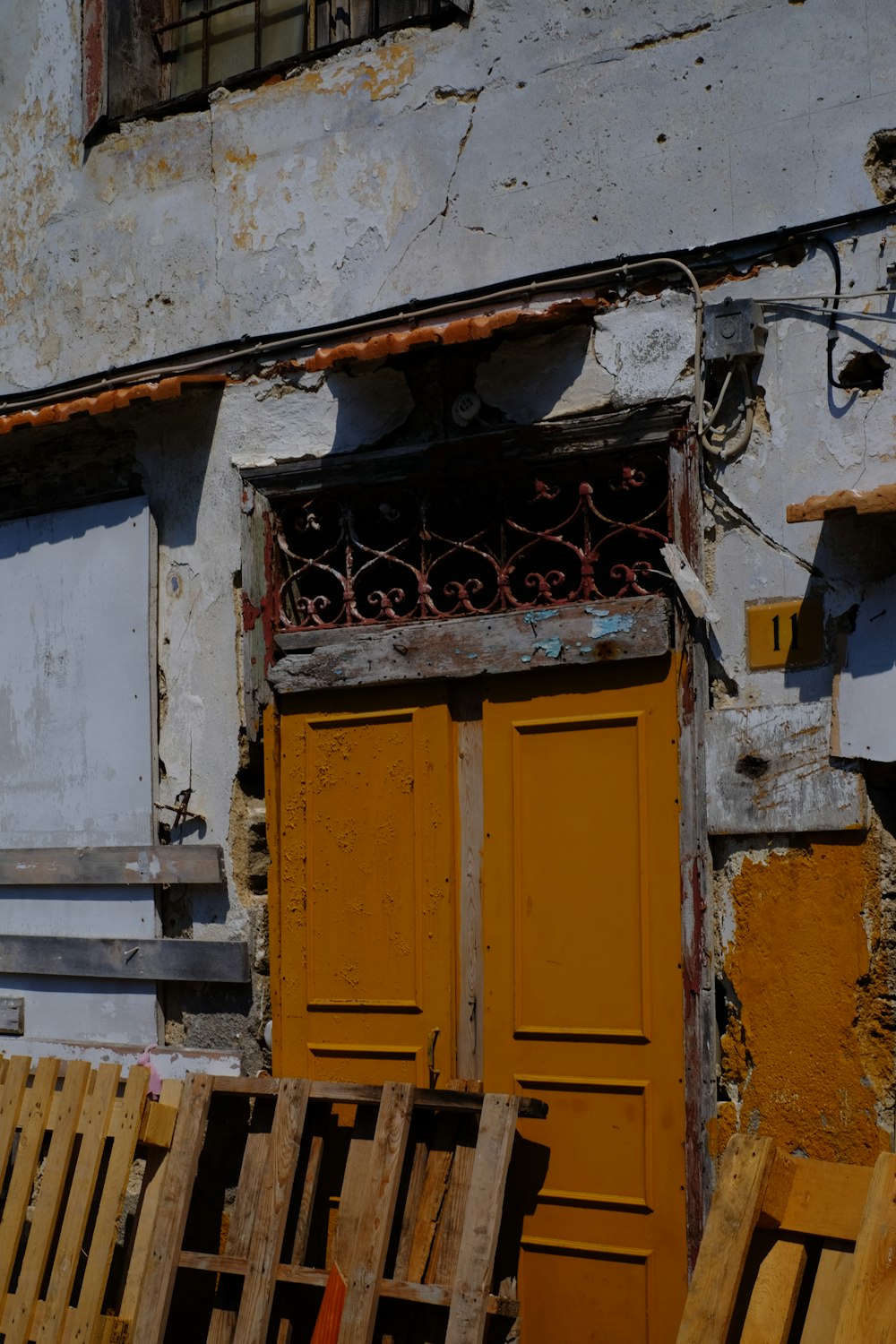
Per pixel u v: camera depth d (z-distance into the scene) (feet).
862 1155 13.51
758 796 14.39
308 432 17.71
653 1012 14.80
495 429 16.25
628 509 16.53
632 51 15.88
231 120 18.80
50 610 19.52
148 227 19.43
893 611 13.79
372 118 17.67
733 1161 12.48
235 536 18.12
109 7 20.12
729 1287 12.00
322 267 17.89
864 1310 11.22
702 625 14.92
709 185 15.28
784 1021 14.08
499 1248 15.05
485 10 16.93
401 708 16.72
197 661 18.30
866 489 14.17
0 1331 16.22
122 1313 15.72
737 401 14.97
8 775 19.69
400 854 16.57
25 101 20.77
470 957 16.05
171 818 18.30
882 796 13.96
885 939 13.67
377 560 17.19
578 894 15.37
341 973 16.79
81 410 18.31
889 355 14.20
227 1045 17.62
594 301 15.57
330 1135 16.31
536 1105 14.49
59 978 18.93
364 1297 14.15
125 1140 16.01
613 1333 14.66
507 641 15.89
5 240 20.76
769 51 15.05
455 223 16.93
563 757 15.61
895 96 14.32
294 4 19.24
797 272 14.75
